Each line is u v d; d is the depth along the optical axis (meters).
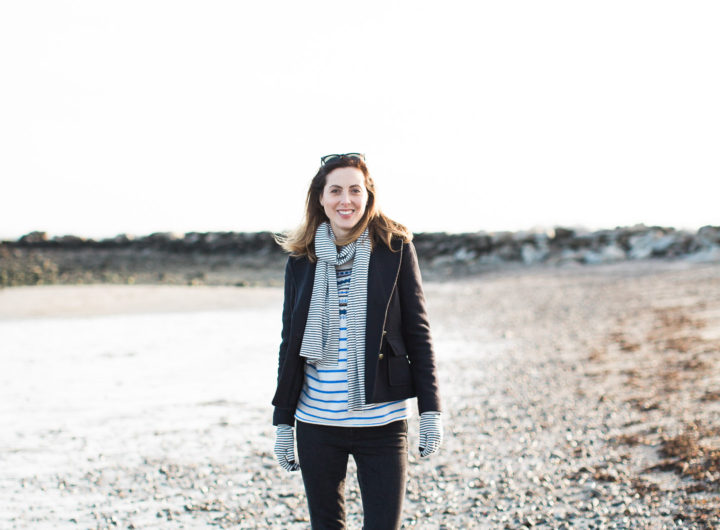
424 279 41.50
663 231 48.88
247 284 34.03
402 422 2.91
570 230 51.88
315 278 2.97
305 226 3.07
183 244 58.38
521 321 18.20
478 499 4.95
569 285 31.73
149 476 5.69
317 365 2.93
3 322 18.91
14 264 47.59
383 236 2.94
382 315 2.86
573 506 4.70
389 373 2.85
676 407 7.23
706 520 4.20
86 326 17.92
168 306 22.95
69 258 53.97
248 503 5.02
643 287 26.73
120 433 7.15
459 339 14.91
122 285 32.72
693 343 11.56
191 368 11.31
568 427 6.97
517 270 43.72
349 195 2.91
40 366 11.60
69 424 7.55
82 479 5.62
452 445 6.52
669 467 5.28
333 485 2.93
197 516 4.76
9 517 4.75
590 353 11.97
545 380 9.80
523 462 5.86
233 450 6.47
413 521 4.57
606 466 5.53
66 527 4.57
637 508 4.53
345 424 2.84
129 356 12.69
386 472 2.84
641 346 12.04
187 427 7.39
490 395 8.92
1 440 6.87
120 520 4.69
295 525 4.56
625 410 7.45
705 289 23.22
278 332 16.36
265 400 8.78
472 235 53.19
